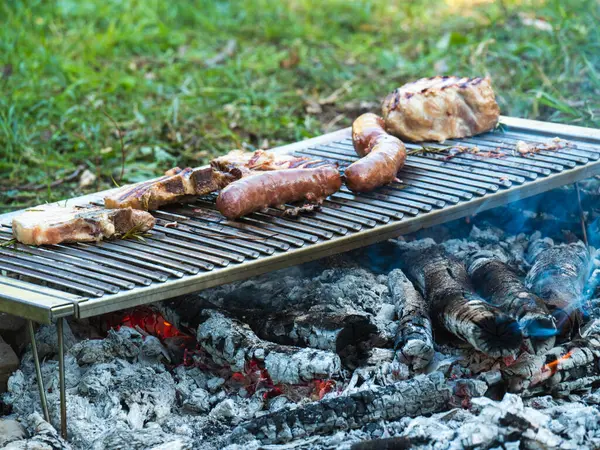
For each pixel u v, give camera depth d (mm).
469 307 1487
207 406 1501
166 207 1649
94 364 1546
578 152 1780
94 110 2475
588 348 1501
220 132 2445
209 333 1532
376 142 1732
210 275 1471
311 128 2438
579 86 2426
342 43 3303
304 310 1596
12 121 2391
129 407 1485
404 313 1561
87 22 3561
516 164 1746
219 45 3340
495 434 1357
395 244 1770
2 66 2830
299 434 1419
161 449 1396
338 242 1551
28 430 1466
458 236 1877
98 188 2197
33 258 1504
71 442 1446
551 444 1349
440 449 1368
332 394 1475
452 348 1545
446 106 1845
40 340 1593
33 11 3520
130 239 1559
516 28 2961
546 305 1556
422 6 3783
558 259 1658
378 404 1433
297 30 3445
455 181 1700
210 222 1602
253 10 3717
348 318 1510
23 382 1537
